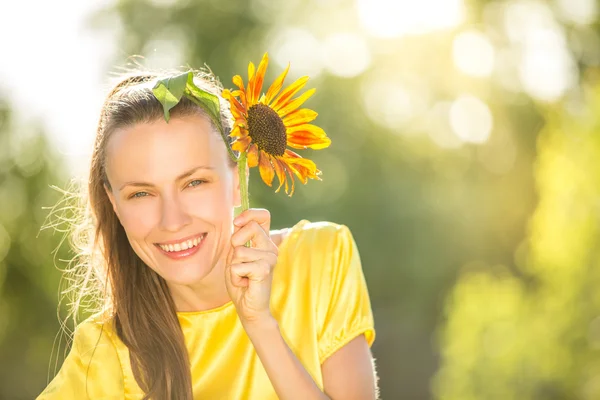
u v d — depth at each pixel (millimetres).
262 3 19984
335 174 21234
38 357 13156
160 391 2553
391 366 20969
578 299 7766
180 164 2271
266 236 2285
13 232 12695
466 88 21859
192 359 2627
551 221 7930
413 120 22422
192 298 2617
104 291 2713
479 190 21969
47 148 12672
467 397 8344
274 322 2293
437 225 21422
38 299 13055
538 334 7938
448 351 8742
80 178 2891
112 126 2326
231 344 2625
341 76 21688
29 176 12633
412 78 22281
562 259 7840
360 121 21609
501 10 20281
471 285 8789
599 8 17125
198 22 18844
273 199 18500
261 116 2166
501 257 21672
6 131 12656
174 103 2176
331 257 2686
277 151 2184
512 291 8500
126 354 2637
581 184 7734
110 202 2602
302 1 20500
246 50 19234
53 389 2613
